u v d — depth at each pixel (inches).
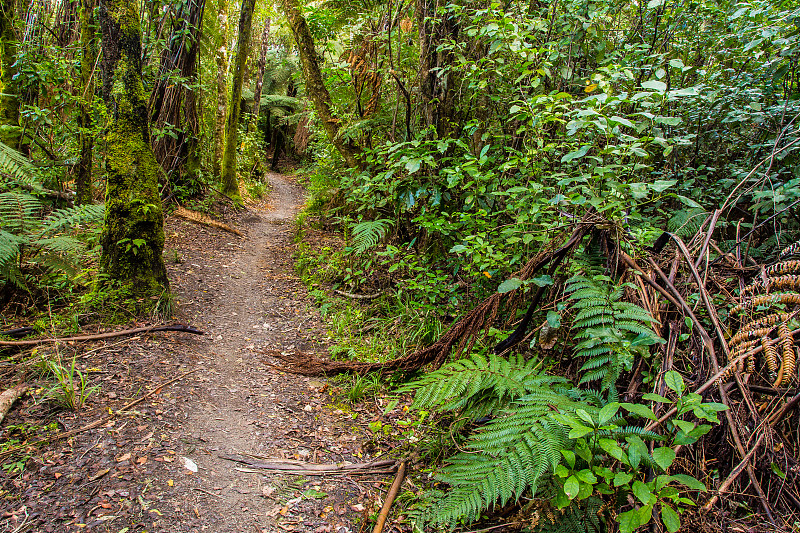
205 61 409.7
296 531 81.9
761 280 85.0
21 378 114.3
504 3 170.1
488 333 105.3
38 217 177.9
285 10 223.5
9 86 213.0
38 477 85.1
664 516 57.1
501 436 74.4
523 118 120.3
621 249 93.9
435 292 163.8
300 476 96.5
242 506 86.4
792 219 121.3
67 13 278.4
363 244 175.8
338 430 114.5
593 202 90.6
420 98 189.5
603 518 71.3
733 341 74.5
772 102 144.9
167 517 80.7
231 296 203.6
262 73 709.9
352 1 228.5
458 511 69.8
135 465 91.8
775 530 67.4
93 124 203.3
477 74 155.6
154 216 163.5
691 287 92.0
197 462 96.3
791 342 68.2
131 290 159.8
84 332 142.9
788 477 72.7
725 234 135.7
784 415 77.0
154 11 280.8
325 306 190.4
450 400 96.5
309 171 426.3
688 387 79.0
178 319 167.6
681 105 155.0
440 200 171.9
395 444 109.3
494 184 150.9
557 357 100.3
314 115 287.3
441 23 178.7
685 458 76.4
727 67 158.7
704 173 156.9
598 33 150.9
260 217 405.4
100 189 277.0
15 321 143.8
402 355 149.9
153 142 314.0
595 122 92.1
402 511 86.5
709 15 151.6
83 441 96.4
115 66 153.6
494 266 133.3
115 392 115.7
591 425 65.9
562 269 99.0
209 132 421.7
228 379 134.0
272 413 119.3
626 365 78.2
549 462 67.3
